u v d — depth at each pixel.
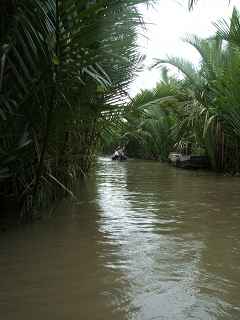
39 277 2.64
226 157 12.95
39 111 3.83
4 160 3.77
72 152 5.66
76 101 3.54
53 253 3.19
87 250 3.28
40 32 3.36
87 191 7.36
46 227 4.14
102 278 2.62
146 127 22.69
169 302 2.24
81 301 2.25
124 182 9.33
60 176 5.73
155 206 5.57
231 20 9.76
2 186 4.48
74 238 3.68
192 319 2.03
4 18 3.74
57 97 3.34
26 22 3.12
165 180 9.93
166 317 2.05
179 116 13.65
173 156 17.97
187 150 17.89
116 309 2.14
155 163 20.19
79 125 3.86
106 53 3.24
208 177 10.98
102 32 3.07
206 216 4.80
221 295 2.34
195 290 2.42
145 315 2.08
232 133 11.97
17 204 4.38
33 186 4.47
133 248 3.35
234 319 2.03
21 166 4.12
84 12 2.83
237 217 4.73
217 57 12.51
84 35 3.03
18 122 3.88
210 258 3.07
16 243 3.50
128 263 2.94
